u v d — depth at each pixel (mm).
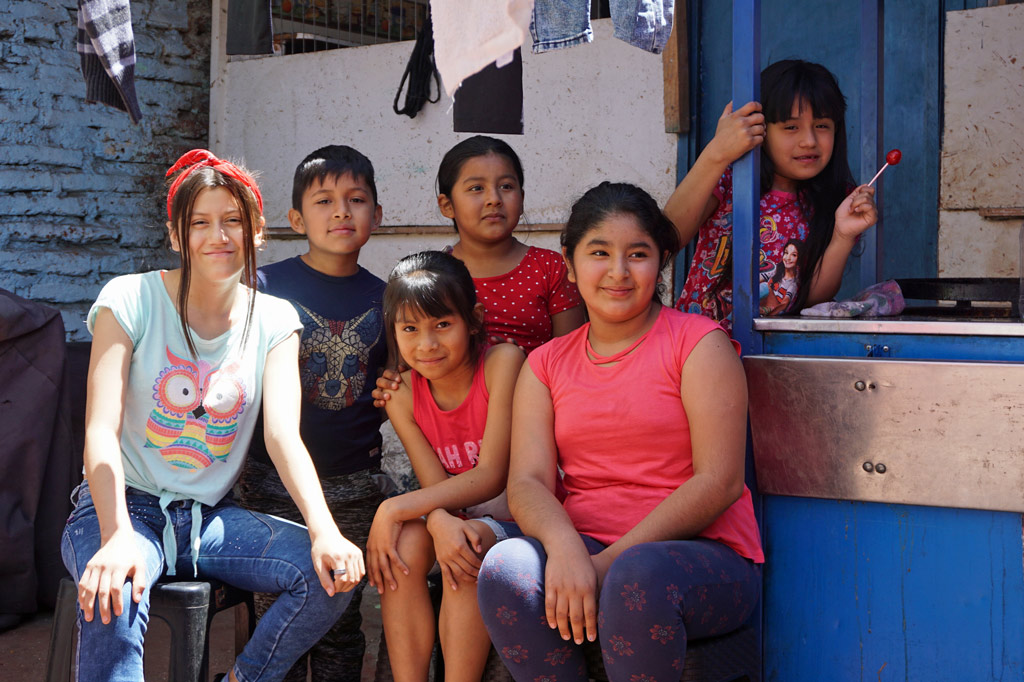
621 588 1628
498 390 2096
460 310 2059
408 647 1977
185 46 4668
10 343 3049
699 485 1771
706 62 3611
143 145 4535
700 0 3607
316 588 1876
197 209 1988
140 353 2010
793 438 1924
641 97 3670
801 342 1979
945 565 1829
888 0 3299
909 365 1807
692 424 1838
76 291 4277
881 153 2764
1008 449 1739
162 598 1835
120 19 2004
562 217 3865
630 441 1891
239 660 1915
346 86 4363
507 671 1942
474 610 1873
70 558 1868
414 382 2176
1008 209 3111
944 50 3213
